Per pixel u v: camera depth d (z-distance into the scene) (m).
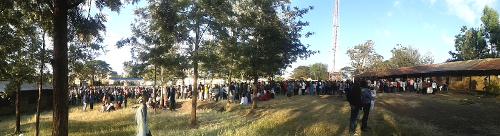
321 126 16.22
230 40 24.98
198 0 22.05
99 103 46.28
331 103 26.78
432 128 15.79
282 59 27.09
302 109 24.36
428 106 23.41
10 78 17.75
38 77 18.75
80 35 14.88
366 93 13.91
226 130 17.72
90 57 20.55
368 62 89.81
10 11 13.38
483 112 20.48
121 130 20.94
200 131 18.58
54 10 12.77
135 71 25.33
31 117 31.45
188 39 22.44
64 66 12.70
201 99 39.62
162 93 35.97
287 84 41.78
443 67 42.78
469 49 69.19
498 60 35.84
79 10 14.21
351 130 13.80
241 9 26.23
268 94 35.12
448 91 38.72
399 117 17.73
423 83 35.72
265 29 25.84
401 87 40.94
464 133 15.02
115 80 96.19
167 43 22.78
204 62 22.80
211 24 22.25
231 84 36.75
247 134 16.52
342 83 37.50
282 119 20.09
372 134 13.71
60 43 12.67
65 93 12.67
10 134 20.86
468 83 38.28
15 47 15.24
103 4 14.24
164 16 22.20
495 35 64.44
